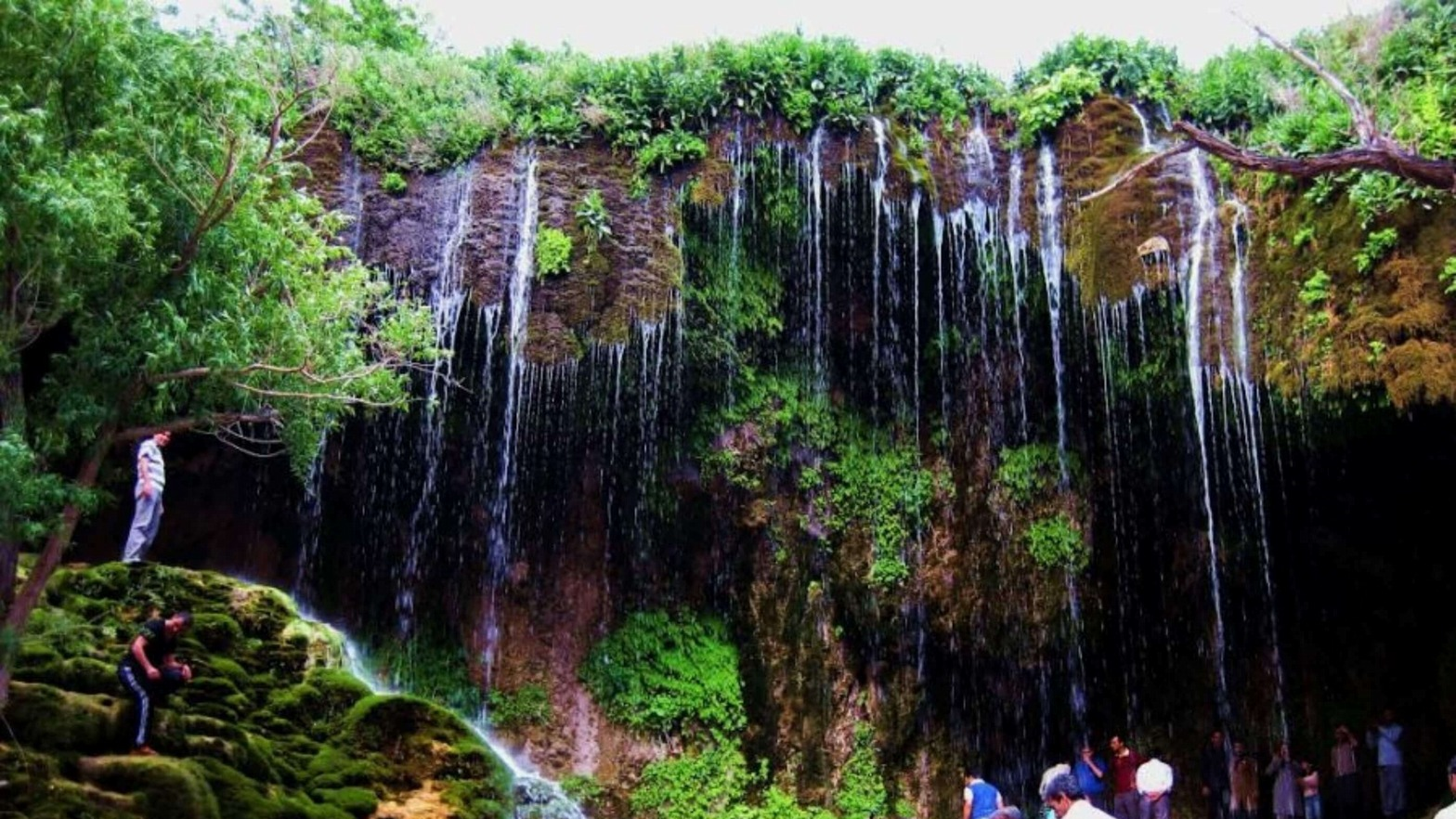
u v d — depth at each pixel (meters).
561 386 16.02
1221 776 16.84
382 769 10.37
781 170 16.83
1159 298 15.61
